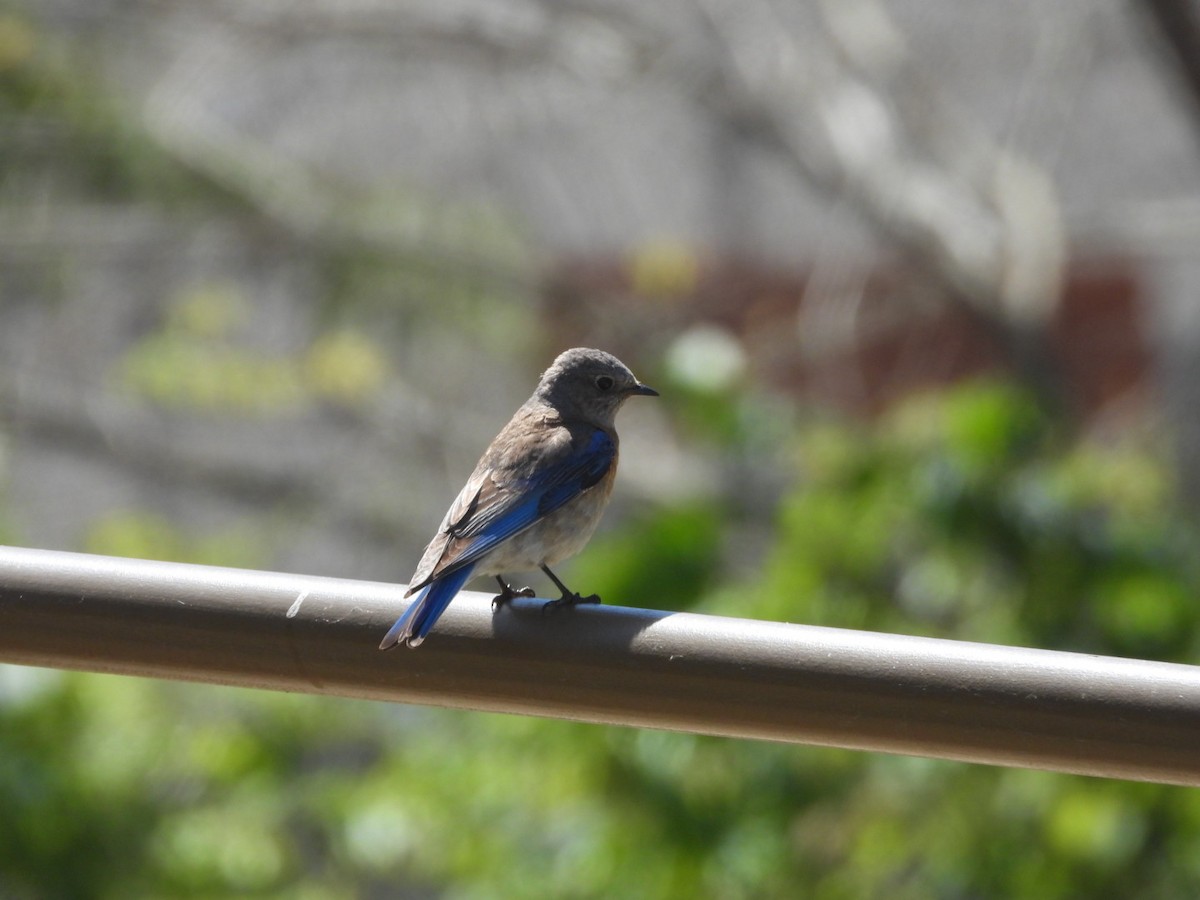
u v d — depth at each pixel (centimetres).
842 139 1847
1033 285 1767
